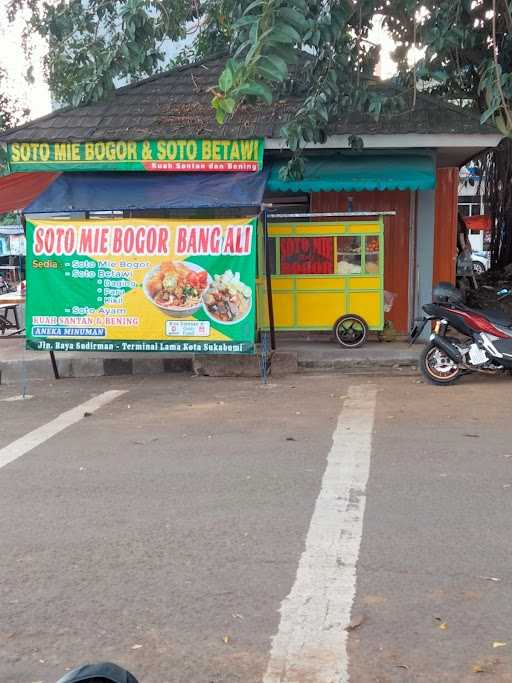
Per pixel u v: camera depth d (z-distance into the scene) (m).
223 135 10.77
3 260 34.62
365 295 10.63
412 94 10.59
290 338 11.91
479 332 8.91
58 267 9.69
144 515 5.12
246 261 9.39
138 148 10.75
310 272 10.63
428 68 8.60
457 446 6.47
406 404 8.19
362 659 3.34
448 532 4.67
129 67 9.35
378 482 5.62
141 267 9.56
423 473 5.79
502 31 9.77
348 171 10.95
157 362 10.74
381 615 3.71
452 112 10.79
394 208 11.77
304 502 5.25
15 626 3.73
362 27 9.74
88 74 9.76
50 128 11.36
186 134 10.86
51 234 9.66
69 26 9.64
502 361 8.87
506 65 9.84
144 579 4.18
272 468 6.03
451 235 11.74
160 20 10.10
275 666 3.31
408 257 11.83
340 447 6.56
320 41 7.86
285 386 9.48
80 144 10.80
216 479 5.81
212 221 9.41
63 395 9.46
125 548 4.59
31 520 5.10
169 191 10.56
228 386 9.60
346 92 9.34
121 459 6.46
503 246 15.17
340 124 10.73
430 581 4.04
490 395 8.49
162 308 9.58
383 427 7.21
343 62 8.95
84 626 3.71
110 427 7.65
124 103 11.77
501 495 5.27
